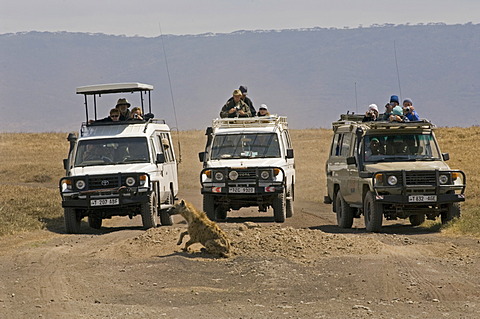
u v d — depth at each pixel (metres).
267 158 43.09
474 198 51.62
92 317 19.42
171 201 45.50
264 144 43.81
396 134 37.94
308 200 63.19
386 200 35.09
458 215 36.28
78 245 31.47
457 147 91.88
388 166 36.09
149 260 26.64
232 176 41.12
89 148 40.66
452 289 22.14
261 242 28.75
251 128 44.69
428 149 37.72
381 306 20.27
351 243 29.08
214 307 20.36
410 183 35.31
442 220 37.38
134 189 37.81
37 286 23.27
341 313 19.47
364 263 25.67
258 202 42.06
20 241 33.44
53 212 45.09
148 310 20.09
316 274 24.28
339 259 26.42
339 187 41.25
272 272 24.39
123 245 30.05
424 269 24.81
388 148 37.66
